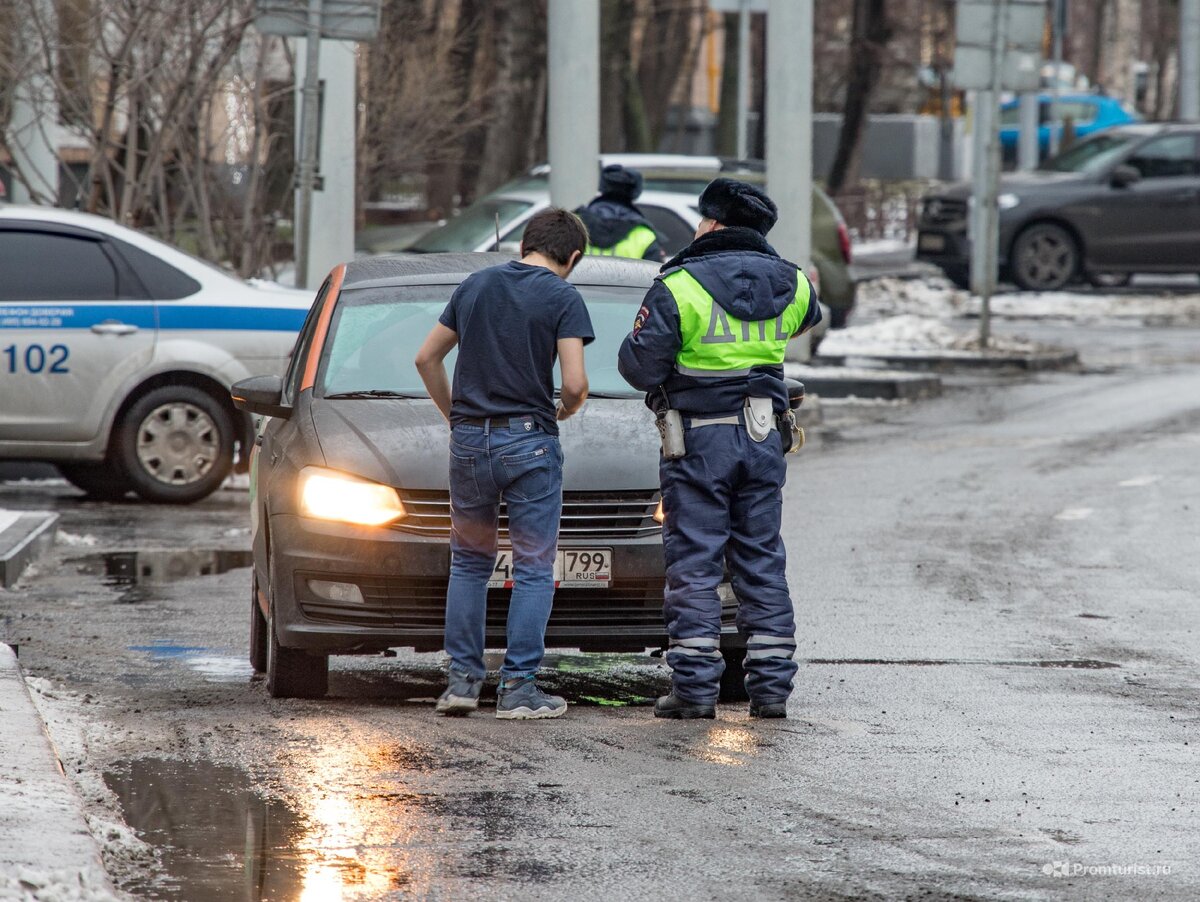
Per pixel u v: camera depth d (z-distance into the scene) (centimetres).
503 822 1723
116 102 4609
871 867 1599
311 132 4266
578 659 2584
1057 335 7500
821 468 4384
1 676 2161
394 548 2177
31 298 3812
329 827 1703
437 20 6762
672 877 1570
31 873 1446
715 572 2172
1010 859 1625
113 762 1934
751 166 5700
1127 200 8544
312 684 2269
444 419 2309
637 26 11838
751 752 1998
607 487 2217
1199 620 2789
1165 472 4303
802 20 5378
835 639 2634
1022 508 3828
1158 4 17125
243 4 4609
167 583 3059
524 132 10119
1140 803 1803
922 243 8744
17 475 4434
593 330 2331
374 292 2566
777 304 2173
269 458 2364
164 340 3856
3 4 4603
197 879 1558
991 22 6462
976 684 2356
